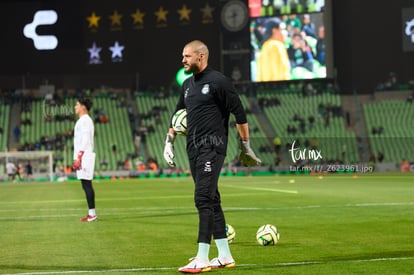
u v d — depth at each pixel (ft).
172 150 64.75
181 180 338.13
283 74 435.94
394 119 451.53
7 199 183.11
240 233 89.45
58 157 413.80
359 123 454.40
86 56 471.62
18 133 435.12
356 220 106.01
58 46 469.16
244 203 152.66
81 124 110.52
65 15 469.57
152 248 75.05
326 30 439.22
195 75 61.67
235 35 446.19
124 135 444.96
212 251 71.92
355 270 57.82
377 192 194.80
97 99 467.93
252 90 484.33
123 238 85.46
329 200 159.43
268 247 74.59
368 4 453.99
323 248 73.10
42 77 469.98
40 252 72.54
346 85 466.29
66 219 115.96
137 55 472.85
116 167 420.77
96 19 469.98
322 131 449.48
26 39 468.34
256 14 438.81
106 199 178.40
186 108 62.03
